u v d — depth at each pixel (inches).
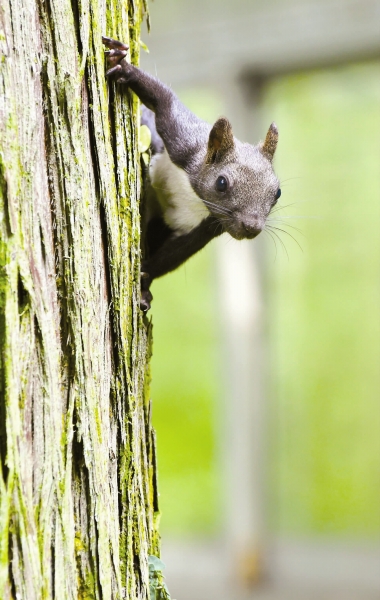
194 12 514.6
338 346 783.1
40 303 158.1
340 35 486.3
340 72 691.4
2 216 151.9
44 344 158.4
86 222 171.2
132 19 213.5
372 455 756.0
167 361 813.2
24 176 157.3
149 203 255.4
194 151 253.0
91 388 169.9
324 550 611.2
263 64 516.7
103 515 171.5
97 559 169.2
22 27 159.3
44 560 156.6
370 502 733.3
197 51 524.7
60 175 166.9
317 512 733.9
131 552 185.2
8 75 154.9
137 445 192.7
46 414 158.6
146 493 203.3
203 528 701.9
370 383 770.8
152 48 537.0
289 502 745.0
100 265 178.2
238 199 252.7
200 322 802.2
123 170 193.8
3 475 149.5
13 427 150.9
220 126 254.4
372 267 779.4
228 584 553.0
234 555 549.6
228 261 546.9
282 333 792.3
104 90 184.2
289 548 615.2
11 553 149.6
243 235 251.9
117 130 194.7
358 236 783.7
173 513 723.4
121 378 184.7
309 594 533.6
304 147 794.2
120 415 184.5
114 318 183.3
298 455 770.8
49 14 166.4
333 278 785.6
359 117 778.2
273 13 502.0
